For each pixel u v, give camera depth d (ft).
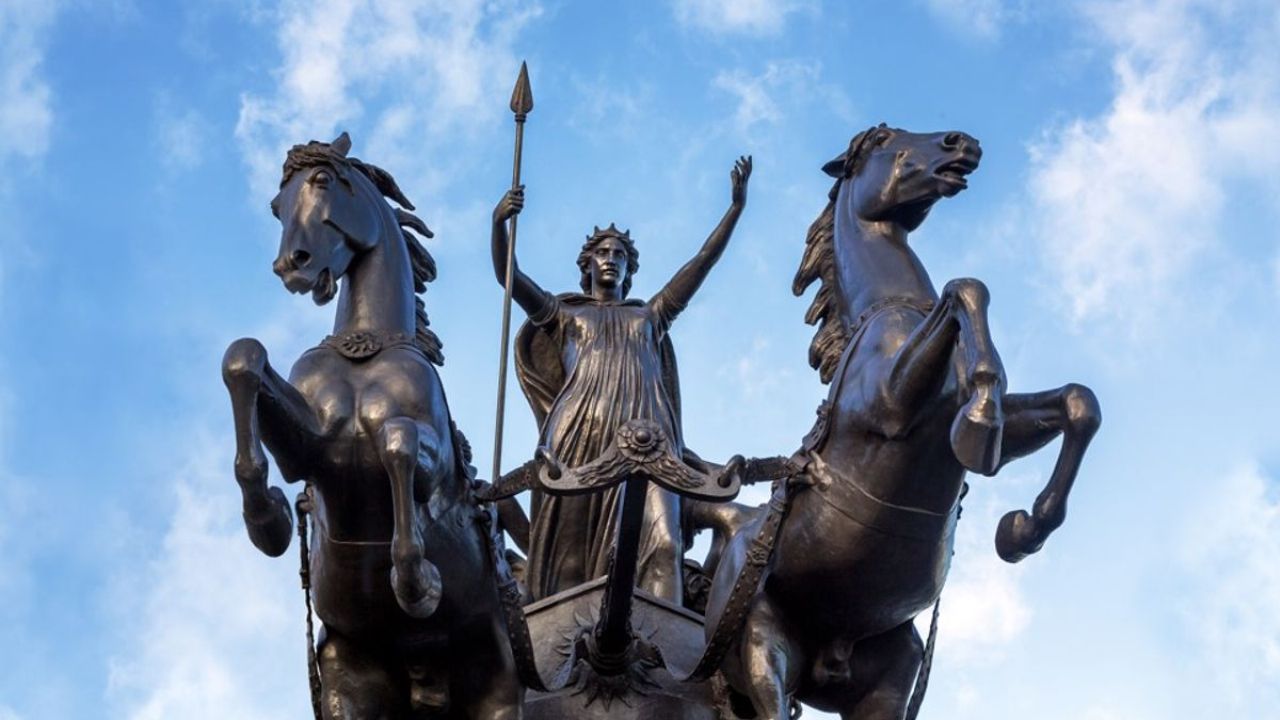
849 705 69.36
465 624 67.26
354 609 66.13
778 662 66.85
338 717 67.26
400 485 62.28
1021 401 64.69
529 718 70.69
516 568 85.20
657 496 80.53
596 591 76.23
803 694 69.15
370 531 64.95
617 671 71.56
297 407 63.98
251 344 62.69
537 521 82.23
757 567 67.05
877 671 69.05
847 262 69.97
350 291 68.28
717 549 81.51
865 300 68.69
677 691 71.72
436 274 71.51
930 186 69.46
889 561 65.87
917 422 64.44
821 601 67.05
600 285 86.22
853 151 71.67
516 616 67.87
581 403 82.33
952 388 64.18
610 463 65.51
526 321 86.17
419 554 62.18
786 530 67.00
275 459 64.49
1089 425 63.21
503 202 82.94
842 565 66.08
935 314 63.52
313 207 67.10
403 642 67.05
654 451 65.51
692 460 82.38
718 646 67.77
